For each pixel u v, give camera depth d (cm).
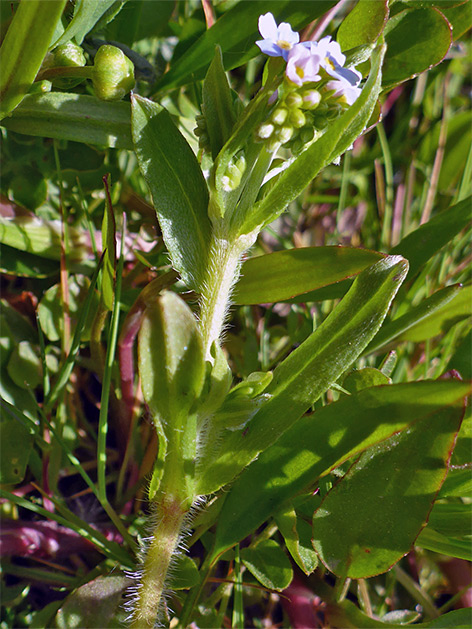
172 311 9
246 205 10
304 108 9
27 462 12
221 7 15
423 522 10
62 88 12
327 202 18
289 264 12
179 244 10
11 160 14
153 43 16
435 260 16
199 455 10
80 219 15
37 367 13
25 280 15
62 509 12
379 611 13
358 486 10
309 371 10
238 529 10
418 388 9
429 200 18
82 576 12
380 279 10
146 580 10
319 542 10
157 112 10
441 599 14
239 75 18
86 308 12
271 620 13
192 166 10
